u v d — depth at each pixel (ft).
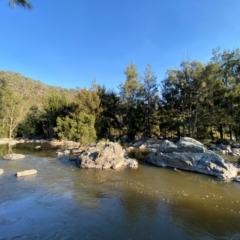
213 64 111.55
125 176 52.01
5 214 29.01
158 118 144.36
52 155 81.66
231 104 116.78
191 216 30.12
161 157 67.05
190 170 59.82
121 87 147.84
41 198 35.29
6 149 100.68
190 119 123.03
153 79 145.69
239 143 114.73
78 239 23.43
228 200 37.01
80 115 109.50
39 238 23.36
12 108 167.94
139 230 25.89
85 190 40.27
